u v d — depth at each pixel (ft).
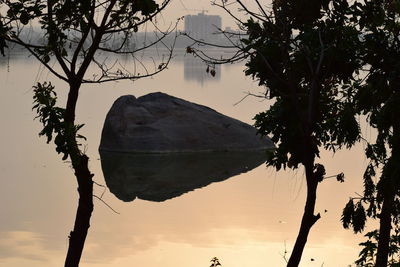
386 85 26.04
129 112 118.93
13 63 381.40
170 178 96.27
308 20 26.73
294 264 25.08
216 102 220.43
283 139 28.99
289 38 25.73
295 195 84.23
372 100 26.13
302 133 26.58
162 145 114.93
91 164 104.42
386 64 27.43
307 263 55.57
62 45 23.63
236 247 61.26
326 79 29.22
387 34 28.53
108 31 23.41
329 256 57.52
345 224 31.99
